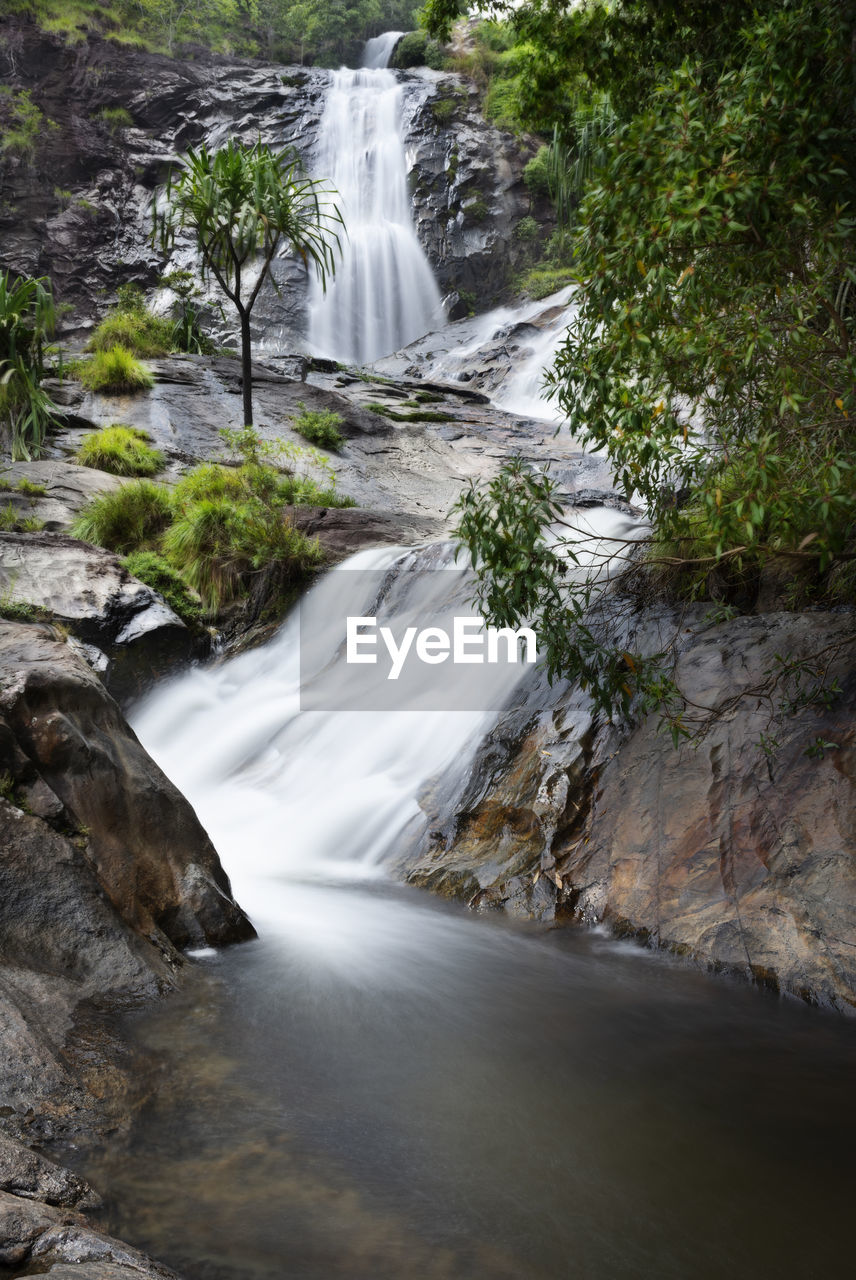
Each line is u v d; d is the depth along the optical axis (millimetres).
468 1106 3242
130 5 46656
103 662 9125
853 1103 3363
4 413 13867
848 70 3883
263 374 19172
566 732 6211
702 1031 3953
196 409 16703
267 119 41125
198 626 10719
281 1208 2568
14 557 9680
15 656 4887
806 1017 4102
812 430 4055
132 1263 2096
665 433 4215
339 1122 3061
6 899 3684
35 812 4090
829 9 3928
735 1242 2570
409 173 39250
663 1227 2619
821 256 3795
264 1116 3043
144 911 4316
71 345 32094
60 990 3512
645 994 4328
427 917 5344
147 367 17859
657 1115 3244
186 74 41938
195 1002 3875
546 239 39312
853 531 5352
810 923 4387
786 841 4695
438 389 24453
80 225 38062
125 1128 2861
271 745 8344
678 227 3480
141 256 38031
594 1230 2590
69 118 39875
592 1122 3182
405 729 7637
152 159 39750
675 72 3830
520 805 5992
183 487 12742
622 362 4305
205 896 4621
